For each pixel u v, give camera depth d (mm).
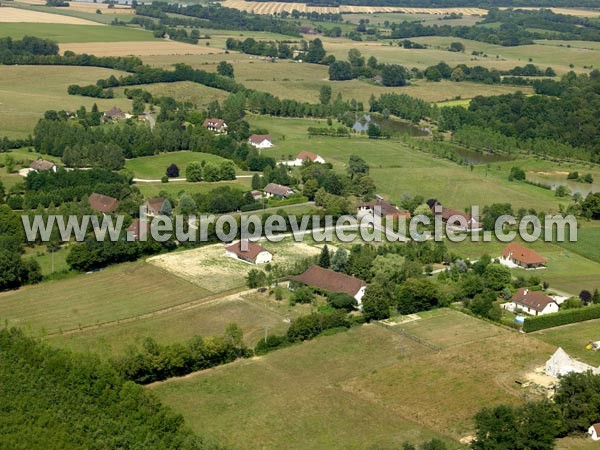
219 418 153875
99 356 170250
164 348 168500
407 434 149375
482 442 143125
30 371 162625
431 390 165375
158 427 145375
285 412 156500
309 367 174500
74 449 139125
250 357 178500
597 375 158750
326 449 144375
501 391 164875
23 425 145750
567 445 146625
